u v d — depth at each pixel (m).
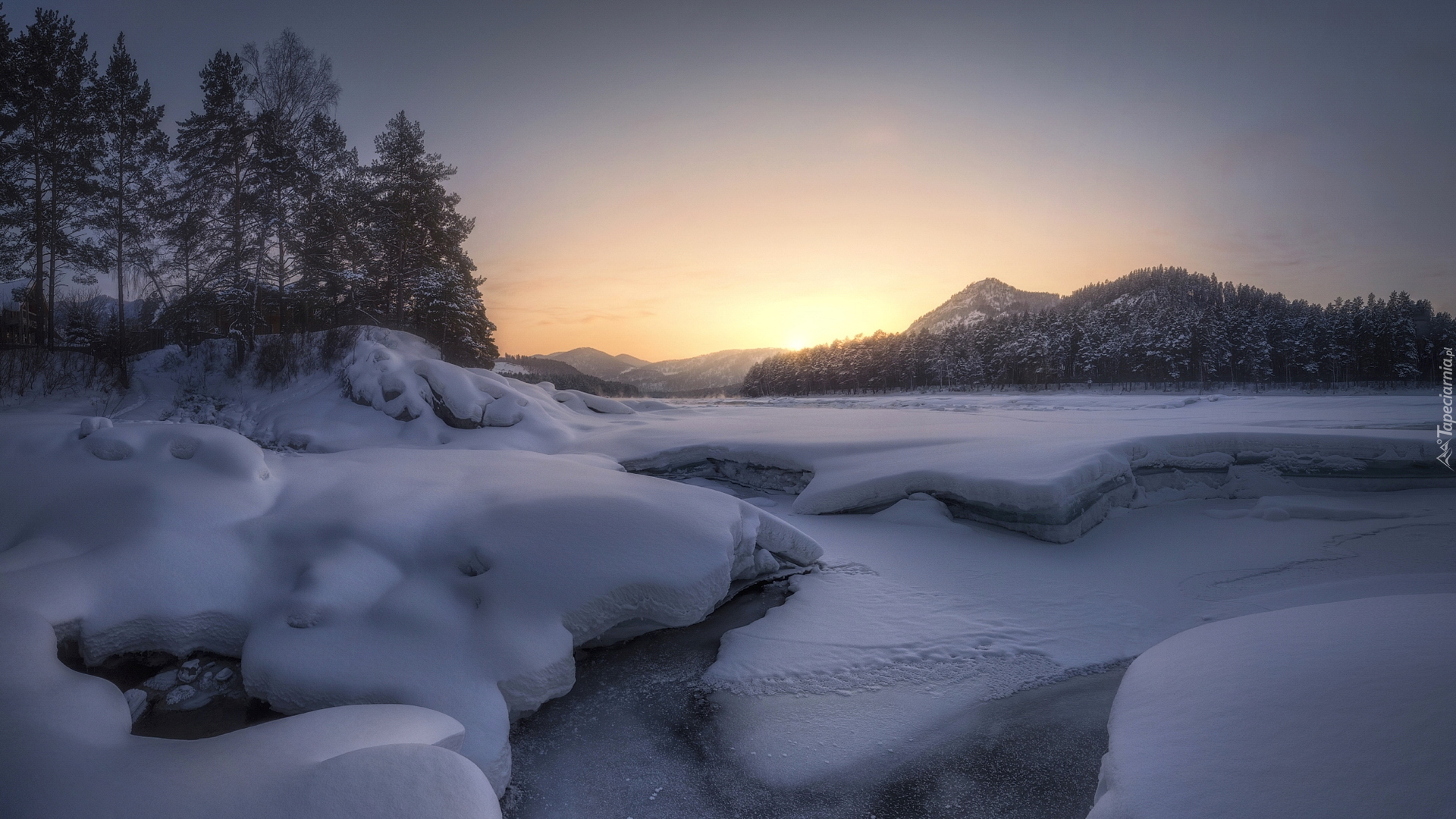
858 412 31.67
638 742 5.64
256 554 6.73
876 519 12.20
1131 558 10.11
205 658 6.22
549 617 6.15
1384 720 3.22
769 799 4.86
